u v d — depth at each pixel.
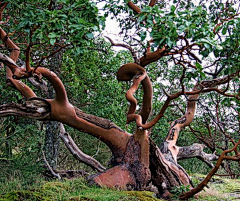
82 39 3.78
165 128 11.71
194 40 4.07
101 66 9.84
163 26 3.93
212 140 7.56
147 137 6.30
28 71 4.81
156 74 10.93
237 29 4.64
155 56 5.85
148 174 6.19
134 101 5.95
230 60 4.73
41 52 7.53
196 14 4.15
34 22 3.84
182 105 12.05
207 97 8.56
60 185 5.41
